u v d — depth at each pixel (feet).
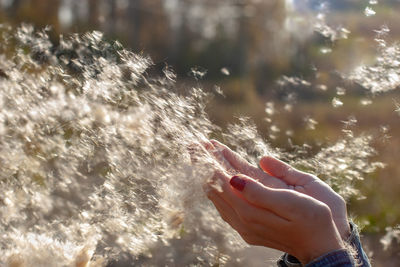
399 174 8.98
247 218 3.20
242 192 3.12
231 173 3.90
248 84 16.72
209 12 25.58
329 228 3.01
